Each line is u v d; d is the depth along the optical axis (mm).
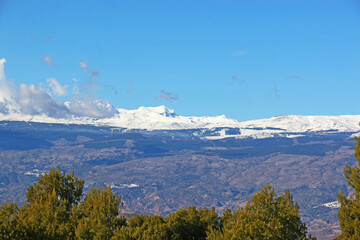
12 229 94125
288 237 104938
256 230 104188
